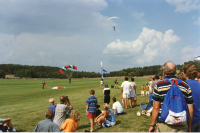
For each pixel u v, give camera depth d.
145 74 170.00
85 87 28.34
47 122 3.88
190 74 3.39
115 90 22.95
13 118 8.21
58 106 5.51
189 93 2.74
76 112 4.58
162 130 2.74
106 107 6.38
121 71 184.50
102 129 6.05
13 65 197.62
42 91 21.69
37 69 199.25
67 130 4.46
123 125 6.40
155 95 2.80
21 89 25.08
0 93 19.50
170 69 2.86
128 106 10.54
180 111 2.53
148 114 7.74
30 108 10.73
